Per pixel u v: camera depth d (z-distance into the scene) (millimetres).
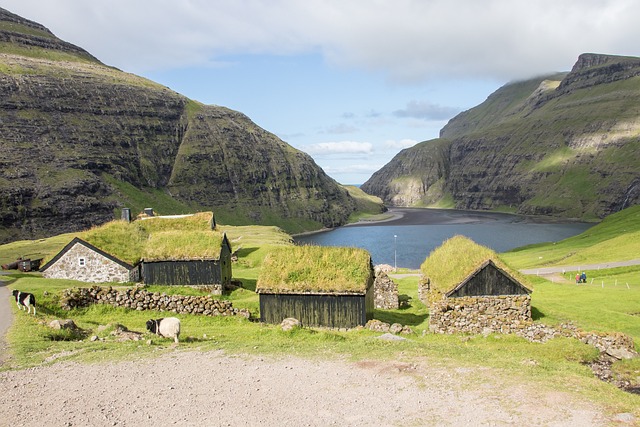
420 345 28453
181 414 18891
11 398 20641
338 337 32219
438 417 17922
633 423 16578
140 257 55031
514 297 39531
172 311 43281
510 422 17172
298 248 45219
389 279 51312
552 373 22781
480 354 26594
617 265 84438
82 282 52875
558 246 136125
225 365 24734
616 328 40188
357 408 19078
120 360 25625
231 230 178500
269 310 41969
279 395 20625
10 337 29797
